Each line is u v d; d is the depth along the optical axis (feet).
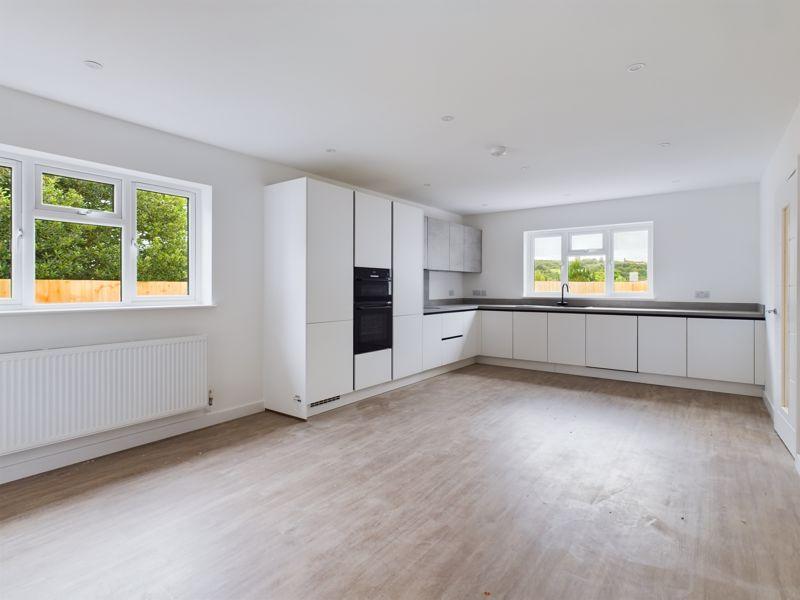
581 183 16.26
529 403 14.05
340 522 6.98
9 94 8.51
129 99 9.05
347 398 13.98
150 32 6.64
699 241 17.13
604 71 7.87
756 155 12.72
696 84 8.33
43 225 9.50
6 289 9.03
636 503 7.56
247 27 6.51
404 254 15.99
